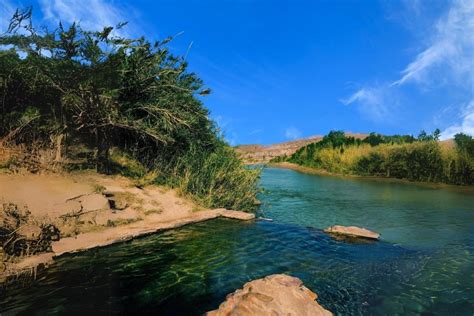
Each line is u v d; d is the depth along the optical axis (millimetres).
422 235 9062
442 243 8258
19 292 4902
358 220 11188
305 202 15203
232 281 5492
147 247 7254
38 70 10602
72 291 4969
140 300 4719
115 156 12625
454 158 21844
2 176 8945
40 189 8836
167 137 12430
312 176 29672
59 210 8180
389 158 27312
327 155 35156
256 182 13883
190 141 13547
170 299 4770
